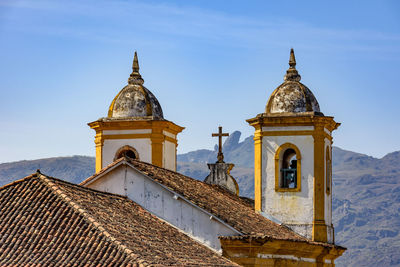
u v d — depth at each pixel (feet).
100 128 212.43
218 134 228.63
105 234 134.72
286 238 180.65
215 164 225.15
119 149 211.41
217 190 206.08
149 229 152.35
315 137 203.62
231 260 170.71
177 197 171.83
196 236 171.53
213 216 171.32
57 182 150.82
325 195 204.85
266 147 206.39
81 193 153.17
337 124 213.05
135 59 221.05
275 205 204.44
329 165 211.20
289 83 212.02
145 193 172.86
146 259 130.00
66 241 134.51
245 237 168.66
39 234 136.67
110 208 153.58
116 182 173.88
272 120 205.16
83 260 130.21
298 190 203.62
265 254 175.73
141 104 213.87
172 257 137.80
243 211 194.29
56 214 140.46
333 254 199.62
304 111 207.21
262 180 205.98
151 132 210.18
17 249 134.21
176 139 219.41
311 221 202.28
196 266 137.28
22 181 149.59
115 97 216.74
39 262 130.82
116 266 128.06
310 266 193.47
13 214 141.69
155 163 209.26
